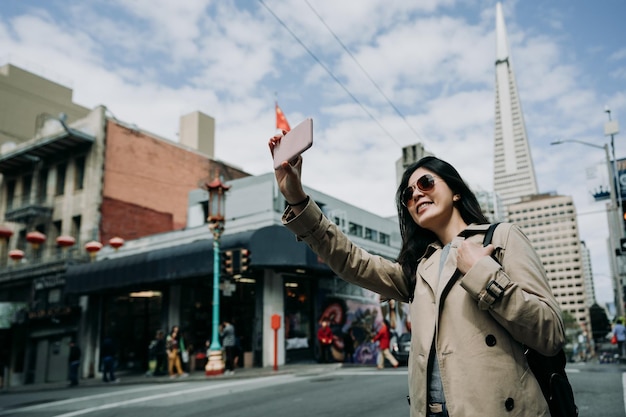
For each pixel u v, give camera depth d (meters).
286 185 1.75
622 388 7.71
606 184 21.80
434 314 1.53
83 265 22.00
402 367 15.09
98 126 25.55
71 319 23.19
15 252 24.53
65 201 25.83
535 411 1.35
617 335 17.61
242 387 10.87
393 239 28.08
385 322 15.21
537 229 128.62
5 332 26.30
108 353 18.06
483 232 1.58
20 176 28.77
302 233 1.79
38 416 8.71
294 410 7.38
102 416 7.99
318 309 20.28
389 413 6.66
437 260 1.63
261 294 18.59
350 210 24.27
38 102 34.59
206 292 20.36
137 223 26.30
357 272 1.85
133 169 26.64
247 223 19.36
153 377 17.39
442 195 1.73
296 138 1.63
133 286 20.34
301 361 18.97
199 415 7.48
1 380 24.42
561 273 125.75
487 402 1.33
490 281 1.31
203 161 30.73
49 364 23.58
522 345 1.43
